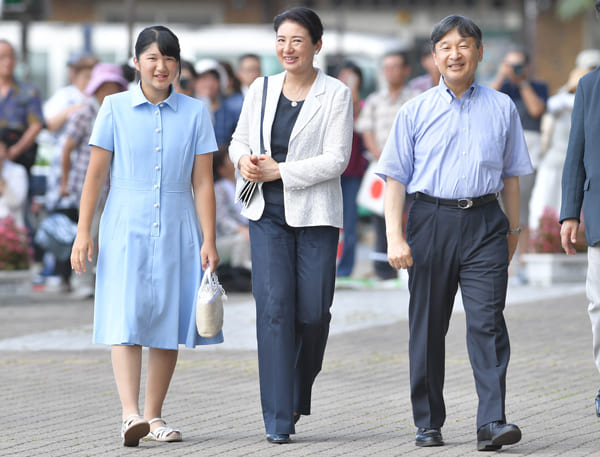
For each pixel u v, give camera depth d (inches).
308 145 721.0
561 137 1668.3
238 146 737.0
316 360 735.1
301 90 729.0
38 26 3019.2
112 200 721.0
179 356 1051.3
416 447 693.9
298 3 3991.1
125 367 714.2
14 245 1491.1
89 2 3821.4
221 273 1533.0
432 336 703.7
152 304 713.6
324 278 721.6
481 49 696.4
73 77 1823.3
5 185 1621.6
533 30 3882.9
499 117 696.4
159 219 716.7
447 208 693.9
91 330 1224.2
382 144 1589.6
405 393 875.4
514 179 711.1
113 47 3080.7
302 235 725.3
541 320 1251.2
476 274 693.3
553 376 932.6
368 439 717.3
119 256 714.8
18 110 1648.6
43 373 970.1
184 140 722.8
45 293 1604.3
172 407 825.5
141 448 693.9
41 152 2038.6
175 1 3870.6
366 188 1630.2
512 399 841.5
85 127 1523.1
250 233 730.8
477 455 668.7
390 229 701.3
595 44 4037.9
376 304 1409.9
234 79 1624.0
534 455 666.2
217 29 3154.5
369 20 4052.7
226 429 751.1
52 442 710.5
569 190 745.0
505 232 699.4
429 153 695.7
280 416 707.4
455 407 818.2
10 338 1167.0
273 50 3120.1
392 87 1589.6
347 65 1699.1
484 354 687.7
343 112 723.4
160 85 714.2
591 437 715.4
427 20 4062.5
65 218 1572.3
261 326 717.3
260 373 716.0
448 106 695.7
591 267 740.0
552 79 4052.7
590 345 1088.2
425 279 701.3
